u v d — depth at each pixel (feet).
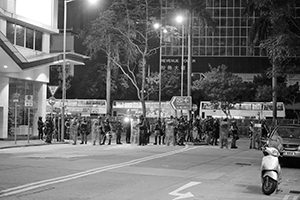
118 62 147.84
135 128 103.30
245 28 289.74
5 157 62.23
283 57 68.33
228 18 290.97
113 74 200.34
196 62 290.15
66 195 33.76
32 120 114.11
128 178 43.42
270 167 36.32
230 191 37.81
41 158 61.05
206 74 214.28
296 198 35.58
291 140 59.47
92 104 211.41
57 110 126.11
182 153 76.07
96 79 253.65
